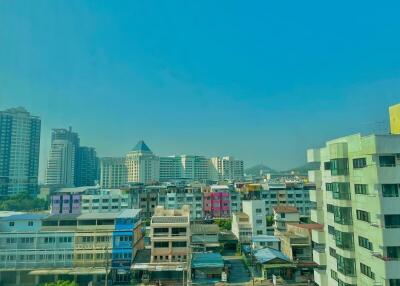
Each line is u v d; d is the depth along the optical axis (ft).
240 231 322.96
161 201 452.35
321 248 150.82
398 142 99.25
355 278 113.60
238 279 232.73
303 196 462.19
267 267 228.63
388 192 99.86
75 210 428.56
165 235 241.76
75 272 220.43
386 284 94.12
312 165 184.24
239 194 465.88
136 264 232.12
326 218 136.36
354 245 115.34
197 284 221.25
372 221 103.04
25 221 238.07
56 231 232.94
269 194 460.96
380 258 96.78
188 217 248.93
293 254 241.76
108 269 222.28
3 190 652.07
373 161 102.12
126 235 233.35
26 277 222.48
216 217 452.35
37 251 226.79
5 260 223.71
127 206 426.51
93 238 232.12
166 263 233.96
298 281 224.33
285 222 305.32
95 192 475.31
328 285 134.31
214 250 296.92
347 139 119.75
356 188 113.80
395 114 116.47
